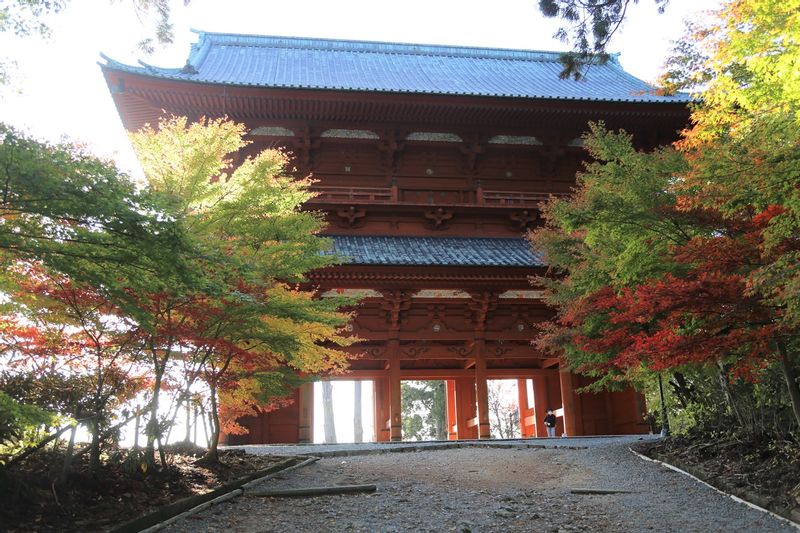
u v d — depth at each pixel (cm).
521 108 3325
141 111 3197
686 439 1702
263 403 1722
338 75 4175
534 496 1291
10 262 913
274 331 1408
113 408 1133
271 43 4812
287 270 1363
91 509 995
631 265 1345
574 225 1298
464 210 3284
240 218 1408
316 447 2084
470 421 3456
